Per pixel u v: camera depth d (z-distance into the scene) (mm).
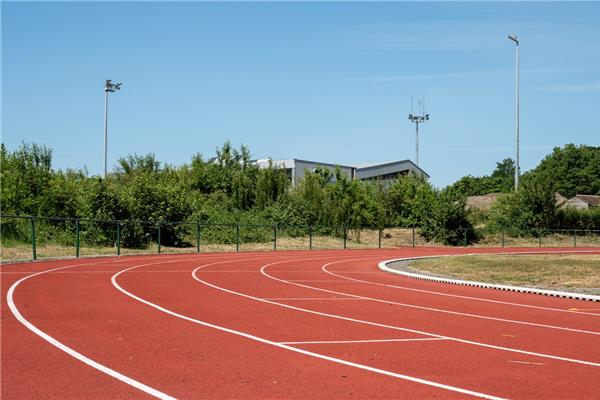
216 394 7117
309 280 23094
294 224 57750
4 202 37969
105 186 41500
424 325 12594
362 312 14430
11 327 11211
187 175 71125
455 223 62062
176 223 38938
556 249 55938
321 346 10109
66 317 12516
